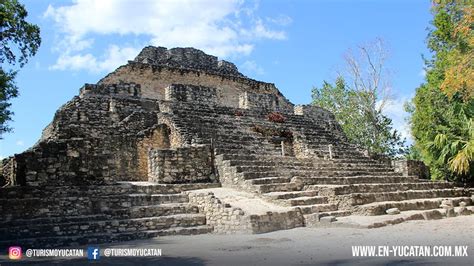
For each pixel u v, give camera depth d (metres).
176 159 18.80
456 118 26.80
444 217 17.95
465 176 27.61
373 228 14.44
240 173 18.27
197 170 19.27
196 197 16.00
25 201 13.77
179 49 38.03
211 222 15.20
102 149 16.67
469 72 20.20
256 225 14.05
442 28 26.23
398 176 24.17
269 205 16.31
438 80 27.27
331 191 17.83
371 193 18.73
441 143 26.59
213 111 26.05
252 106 29.86
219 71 39.12
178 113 24.05
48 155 15.30
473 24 21.00
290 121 29.06
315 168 22.48
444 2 25.08
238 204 16.11
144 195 15.80
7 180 20.50
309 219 15.52
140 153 21.30
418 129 28.89
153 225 14.45
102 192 15.64
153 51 36.72
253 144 24.20
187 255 10.61
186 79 35.22
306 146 25.81
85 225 13.46
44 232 12.91
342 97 42.09
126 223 14.05
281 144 24.88
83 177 15.90
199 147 19.56
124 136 20.91
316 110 33.12
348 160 25.48
